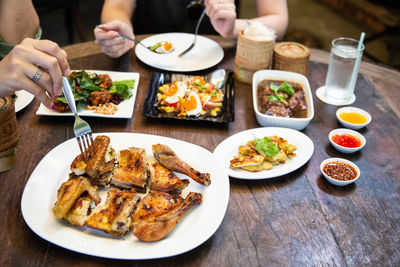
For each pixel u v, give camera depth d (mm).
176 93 809
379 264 543
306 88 854
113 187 627
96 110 782
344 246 564
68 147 679
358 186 662
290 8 2600
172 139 705
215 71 935
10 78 631
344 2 2539
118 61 980
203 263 536
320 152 731
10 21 1013
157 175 623
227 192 602
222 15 1006
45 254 538
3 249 541
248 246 560
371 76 970
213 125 787
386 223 600
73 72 851
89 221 549
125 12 1201
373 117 827
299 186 659
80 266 527
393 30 2051
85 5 2459
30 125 759
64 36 2123
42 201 589
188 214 587
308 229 586
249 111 828
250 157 674
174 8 1273
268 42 858
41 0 1689
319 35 2279
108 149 668
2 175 647
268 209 616
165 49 999
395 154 732
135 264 533
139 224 541
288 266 537
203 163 659
